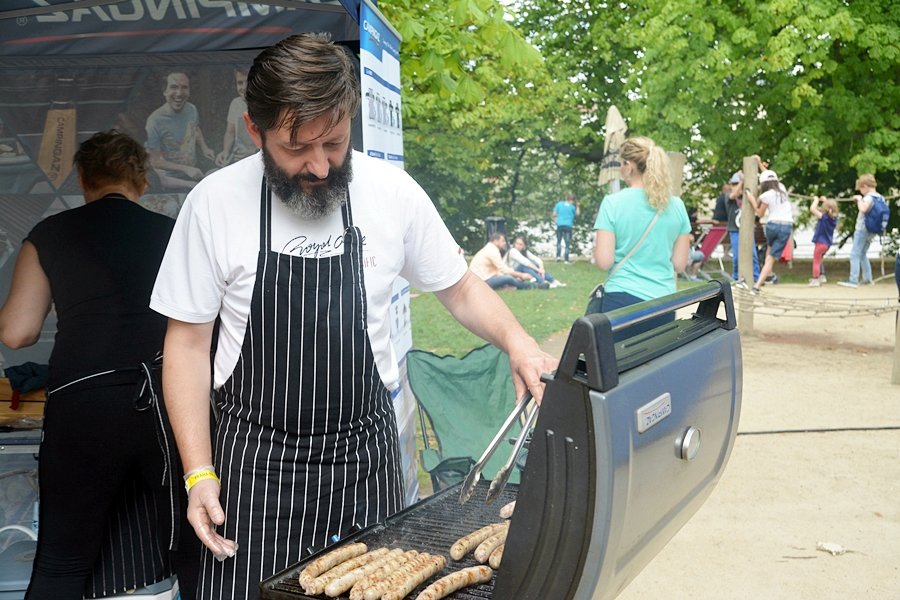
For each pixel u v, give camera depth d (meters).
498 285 13.40
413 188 2.06
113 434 2.60
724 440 1.90
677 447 1.62
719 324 1.93
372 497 2.06
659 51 17.56
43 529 2.69
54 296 2.67
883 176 18.81
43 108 4.46
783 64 16.31
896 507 4.59
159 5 4.41
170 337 1.99
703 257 14.90
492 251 13.48
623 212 4.93
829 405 6.73
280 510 1.97
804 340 9.59
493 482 1.67
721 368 1.82
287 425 1.96
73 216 2.69
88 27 4.41
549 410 1.39
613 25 20.19
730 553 4.02
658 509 1.60
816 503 4.65
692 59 17.36
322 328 1.93
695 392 1.68
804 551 4.04
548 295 12.87
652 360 1.56
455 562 1.83
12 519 3.27
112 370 2.60
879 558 3.96
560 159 19.67
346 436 2.00
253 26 4.45
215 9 4.43
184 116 4.53
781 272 17.31
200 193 1.93
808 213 19.95
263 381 1.95
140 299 2.66
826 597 3.58
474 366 4.18
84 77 4.47
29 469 3.28
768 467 5.24
